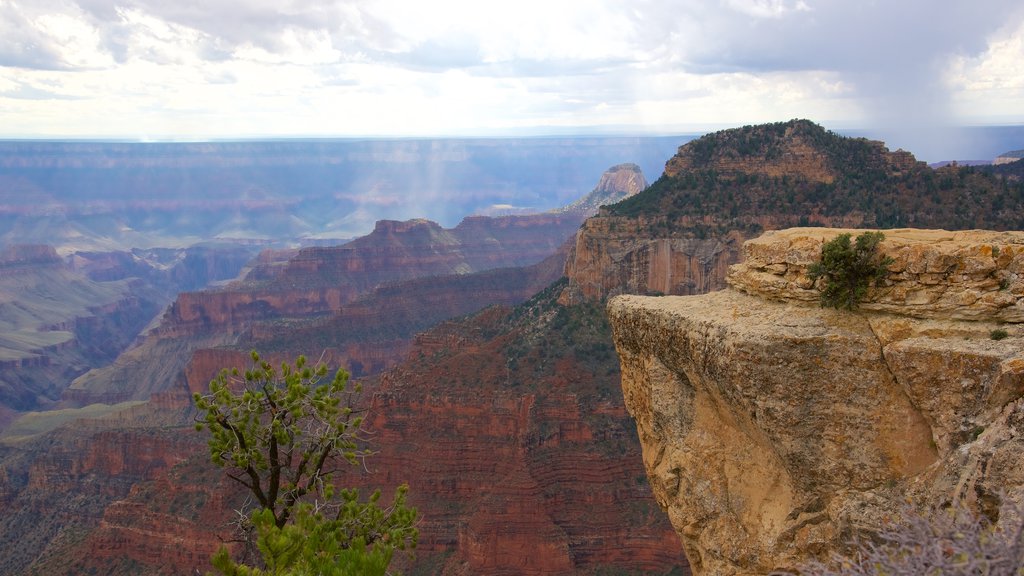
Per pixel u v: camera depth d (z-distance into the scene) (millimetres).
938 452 20469
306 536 23250
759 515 22891
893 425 21078
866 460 21188
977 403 19969
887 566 14195
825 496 21641
